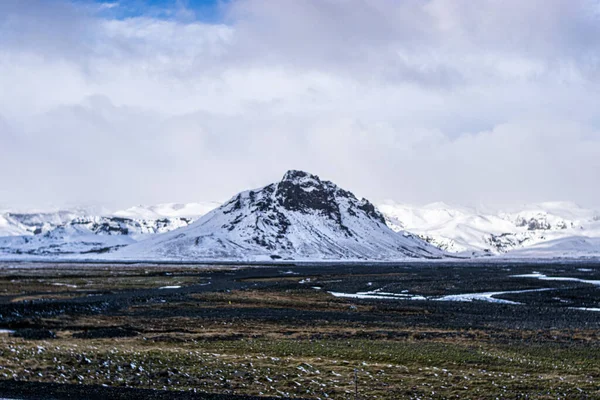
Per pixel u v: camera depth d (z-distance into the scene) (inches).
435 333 2193.7
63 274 6412.4
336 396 1283.2
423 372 1509.6
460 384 1390.3
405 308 3299.7
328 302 3663.9
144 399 1201.4
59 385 1295.5
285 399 1246.3
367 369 1536.7
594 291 4520.2
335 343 1948.8
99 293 4065.0
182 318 2696.9
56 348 1679.4
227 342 1962.4
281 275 7214.6
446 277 6643.7
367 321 2652.6
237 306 3358.8
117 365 1494.8
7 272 6722.4
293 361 1619.1
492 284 5359.3
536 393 1325.0
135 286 4901.6
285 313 2992.1
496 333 2224.4
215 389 1306.6
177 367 1493.6
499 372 1530.5
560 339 2073.1
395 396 1286.9
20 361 1497.3
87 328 2345.0
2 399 1162.6
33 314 2753.4
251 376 1427.2
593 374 1523.1
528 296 4158.5
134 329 2289.6
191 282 5541.3
